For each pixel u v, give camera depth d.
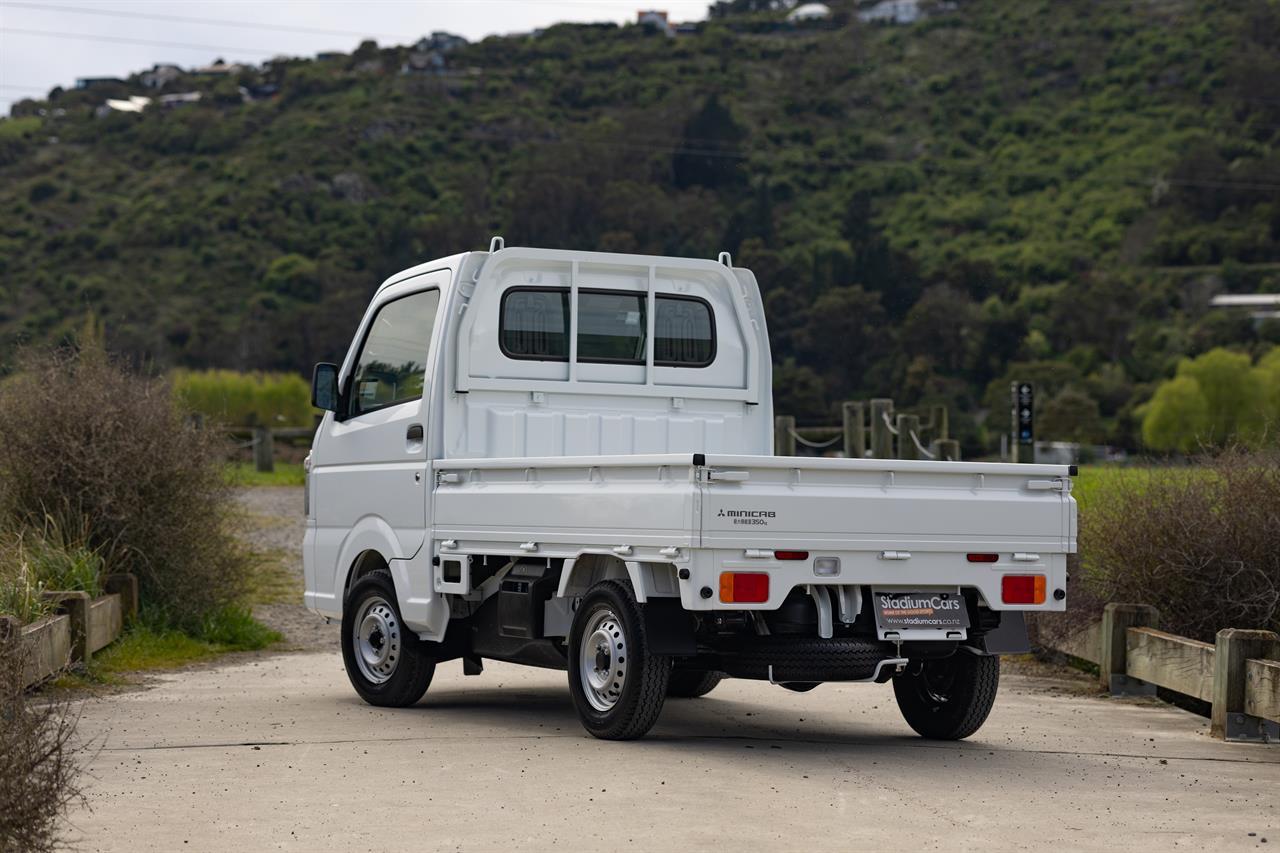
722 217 133.75
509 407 10.05
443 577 9.70
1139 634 10.84
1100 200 145.38
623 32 194.62
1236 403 99.25
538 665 9.55
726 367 10.64
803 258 123.12
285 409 58.53
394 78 159.00
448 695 10.97
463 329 9.91
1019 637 8.57
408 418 10.13
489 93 161.38
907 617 8.19
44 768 5.42
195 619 13.50
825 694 11.20
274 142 136.25
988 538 8.37
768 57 187.00
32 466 12.84
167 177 129.88
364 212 126.12
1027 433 21.95
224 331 103.69
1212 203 143.25
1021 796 7.28
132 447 12.98
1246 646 9.22
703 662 8.45
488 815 6.67
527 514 8.95
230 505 14.20
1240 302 124.81
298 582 18.06
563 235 126.31
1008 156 157.50
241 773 7.62
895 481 8.22
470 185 131.50
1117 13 188.12
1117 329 117.75
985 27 190.75
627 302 10.41
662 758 8.10
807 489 7.99
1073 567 11.98
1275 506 11.45
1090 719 10.02
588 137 146.25
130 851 6.01
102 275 110.62
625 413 10.34
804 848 6.13
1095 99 168.25
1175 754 8.66
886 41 191.75
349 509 10.73
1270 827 6.68
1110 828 6.60
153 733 8.88
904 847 6.17
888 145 162.12
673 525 7.84
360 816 6.64
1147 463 13.20
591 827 6.45
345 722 9.43
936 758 8.38
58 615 10.99
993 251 134.62
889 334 107.75
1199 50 173.75
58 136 140.38
